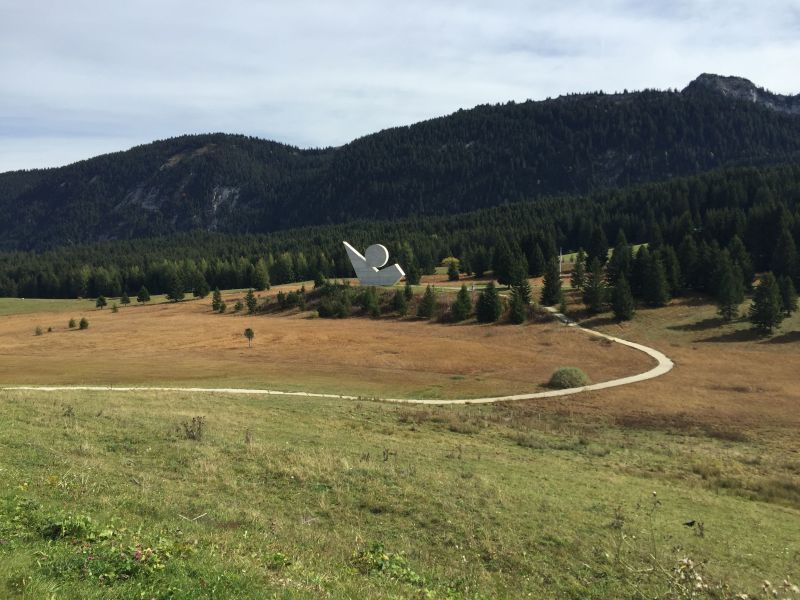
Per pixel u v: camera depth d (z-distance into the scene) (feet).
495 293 293.02
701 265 305.32
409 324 302.04
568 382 179.73
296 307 358.64
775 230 334.85
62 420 77.61
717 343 233.55
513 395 168.86
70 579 27.35
